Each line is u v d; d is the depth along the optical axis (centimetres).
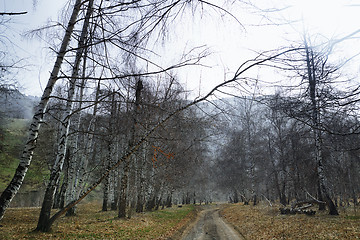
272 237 939
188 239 1072
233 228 1393
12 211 1403
